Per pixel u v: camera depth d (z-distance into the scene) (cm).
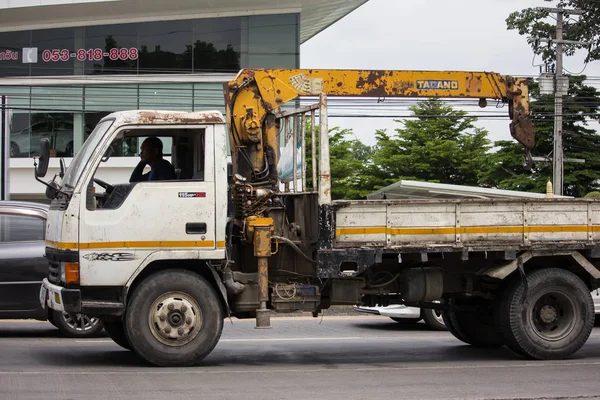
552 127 3266
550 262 1044
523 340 998
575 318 1014
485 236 986
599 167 3347
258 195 976
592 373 901
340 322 1563
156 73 3173
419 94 1099
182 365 905
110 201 896
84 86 3206
